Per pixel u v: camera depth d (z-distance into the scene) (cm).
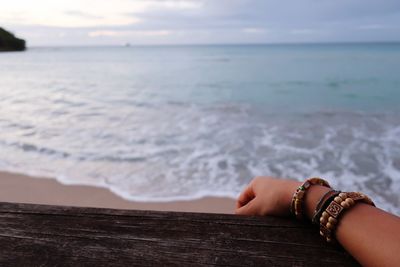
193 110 1279
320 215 86
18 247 91
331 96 1634
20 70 3641
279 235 94
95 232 96
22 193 553
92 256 87
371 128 922
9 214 105
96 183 580
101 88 2053
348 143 769
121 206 503
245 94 1759
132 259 86
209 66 3872
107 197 531
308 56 5297
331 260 84
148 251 89
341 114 1162
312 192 93
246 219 101
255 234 94
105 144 798
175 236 94
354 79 2312
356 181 556
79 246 91
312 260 84
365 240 75
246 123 1020
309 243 90
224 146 763
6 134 900
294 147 744
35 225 100
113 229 98
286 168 621
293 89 1934
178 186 560
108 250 89
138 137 857
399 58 4353
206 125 994
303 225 97
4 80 2561
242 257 86
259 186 109
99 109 1303
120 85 2203
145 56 6712
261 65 3806
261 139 819
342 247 88
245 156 691
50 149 762
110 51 9875
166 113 1215
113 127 977
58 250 90
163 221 101
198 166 642
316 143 773
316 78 2427
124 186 566
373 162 635
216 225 99
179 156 701
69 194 545
